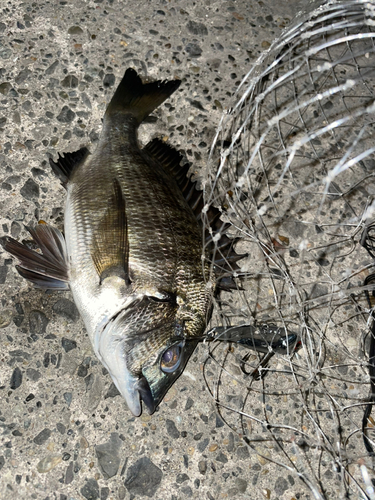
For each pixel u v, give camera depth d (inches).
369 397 18.0
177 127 21.1
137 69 22.0
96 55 21.8
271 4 24.5
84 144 20.3
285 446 17.3
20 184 19.2
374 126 22.6
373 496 16.3
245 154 21.1
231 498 16.5
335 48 23.6
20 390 16.8
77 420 16.7
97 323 16.3
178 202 17.7
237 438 17.1
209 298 17.1
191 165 20.6
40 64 21.3
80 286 16.6
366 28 23.3
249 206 20.1
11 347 17.2
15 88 20.6
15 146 19.7
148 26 22.8
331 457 17.2
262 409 17.6
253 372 17.6
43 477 16.0
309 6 23.6
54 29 22.0
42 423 16.5
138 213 16.9
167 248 16.8
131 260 16.4
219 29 23.5
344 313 19.2
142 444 16.7
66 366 17.2
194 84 22.1
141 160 18.2
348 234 20.5
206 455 16.8
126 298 16.2
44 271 17.0
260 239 19.6
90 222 16.9
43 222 18.9
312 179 21.4
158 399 16.1
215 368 17.8
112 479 16.2
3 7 22.0
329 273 19.8
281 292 19.2
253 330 17.5
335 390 18.1
